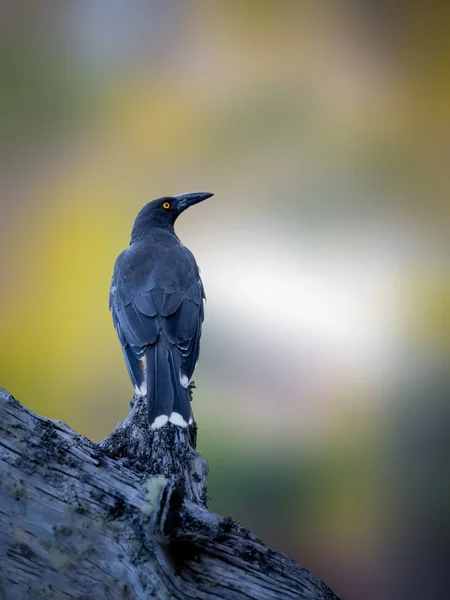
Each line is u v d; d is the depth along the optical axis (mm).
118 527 5148
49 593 5117
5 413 5488
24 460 5352
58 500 5238
